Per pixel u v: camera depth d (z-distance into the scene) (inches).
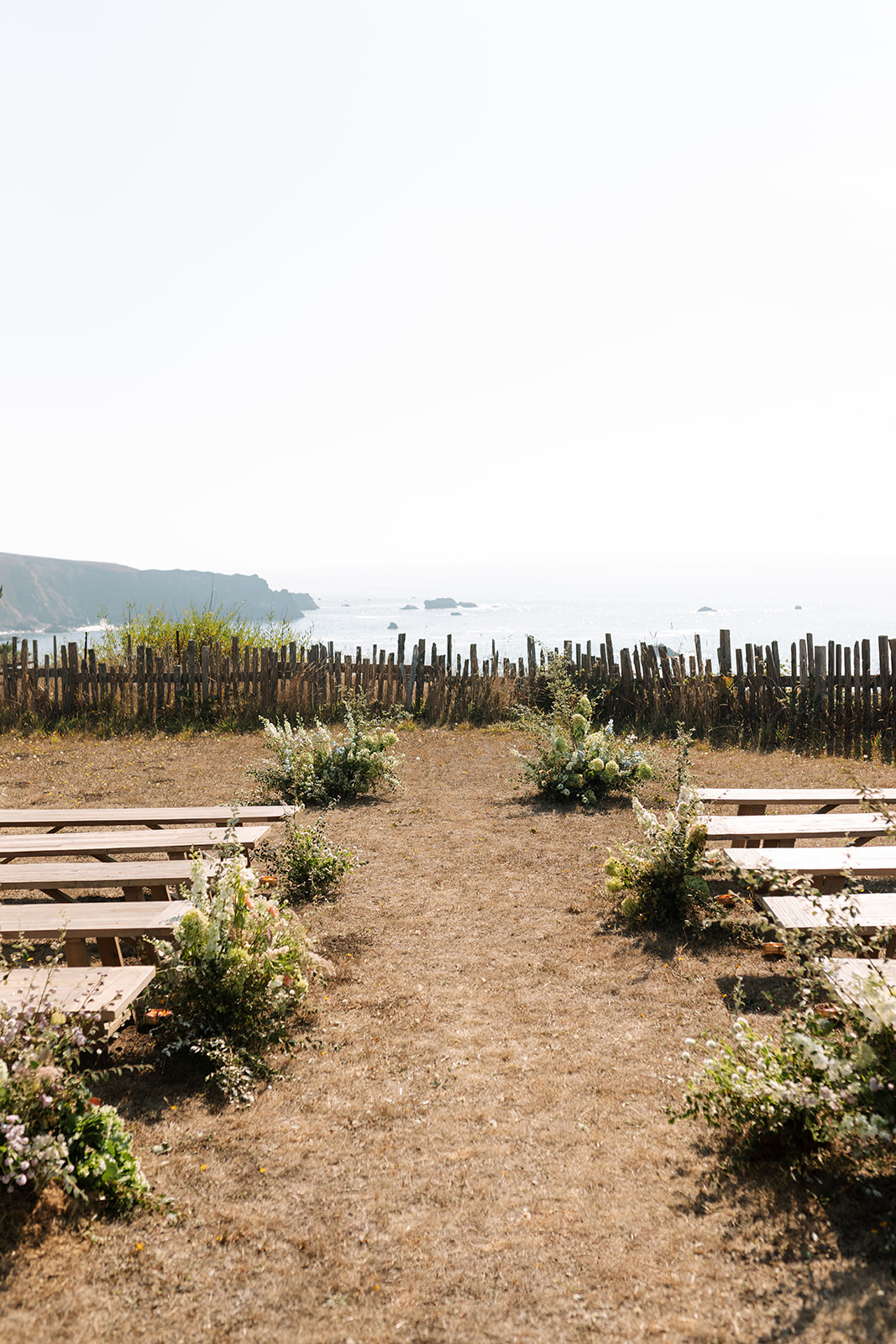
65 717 542.6
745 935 189.5
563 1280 93.4
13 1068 109.8
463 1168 114.9
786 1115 110.6
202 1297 91.7
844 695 457.4
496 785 374.3
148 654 551.8
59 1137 105.3
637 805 228.5
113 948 170.9
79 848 217.6
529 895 229.8
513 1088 135.5
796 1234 98.1
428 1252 98.7
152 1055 147.9
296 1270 96.0
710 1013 159.8
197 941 151.4
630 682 530.3
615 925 207.6
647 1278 93.0
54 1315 88.0
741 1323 85.4
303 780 339.3
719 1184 108.9
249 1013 150.2
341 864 236.7
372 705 563.8
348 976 179.9
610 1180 111.1
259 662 556.4
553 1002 166.6
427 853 268.8
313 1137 122.9
